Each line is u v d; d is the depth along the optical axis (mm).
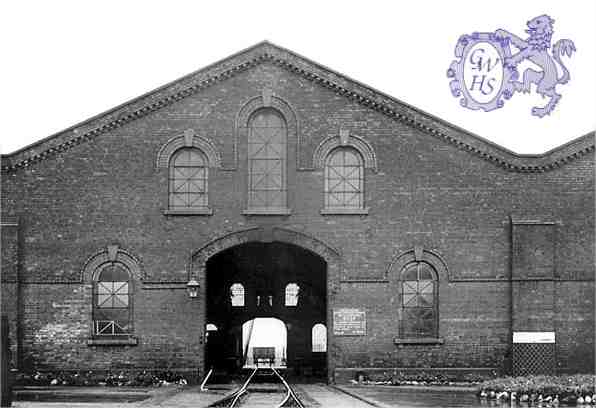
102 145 32562
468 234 32562
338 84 32906
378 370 32094
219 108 32906
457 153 32781
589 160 32688
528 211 32562
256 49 32969
